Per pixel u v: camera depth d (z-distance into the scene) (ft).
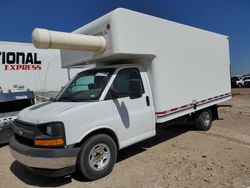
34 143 13.96
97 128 14.93
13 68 40.19
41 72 42.86
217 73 27.02
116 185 14.32
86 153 14.47
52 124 13.57
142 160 18.03
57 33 15.24
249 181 14.33
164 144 21.76
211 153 19.13
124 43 16.33
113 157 15.74
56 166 13.46
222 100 27.99
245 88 116.78
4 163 18.60
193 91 22.97
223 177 14.90
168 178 14.94
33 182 15.30
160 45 19.04
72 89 17.93
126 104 16.80
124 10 16.43
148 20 18.08
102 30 16.89
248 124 29.89
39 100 42.09
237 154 18.85
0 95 23.97
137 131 17.44
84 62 19.51
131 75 17.90
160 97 18.83
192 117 25.72
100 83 16.52
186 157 18.35
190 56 22.59
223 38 28.25
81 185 14.51
